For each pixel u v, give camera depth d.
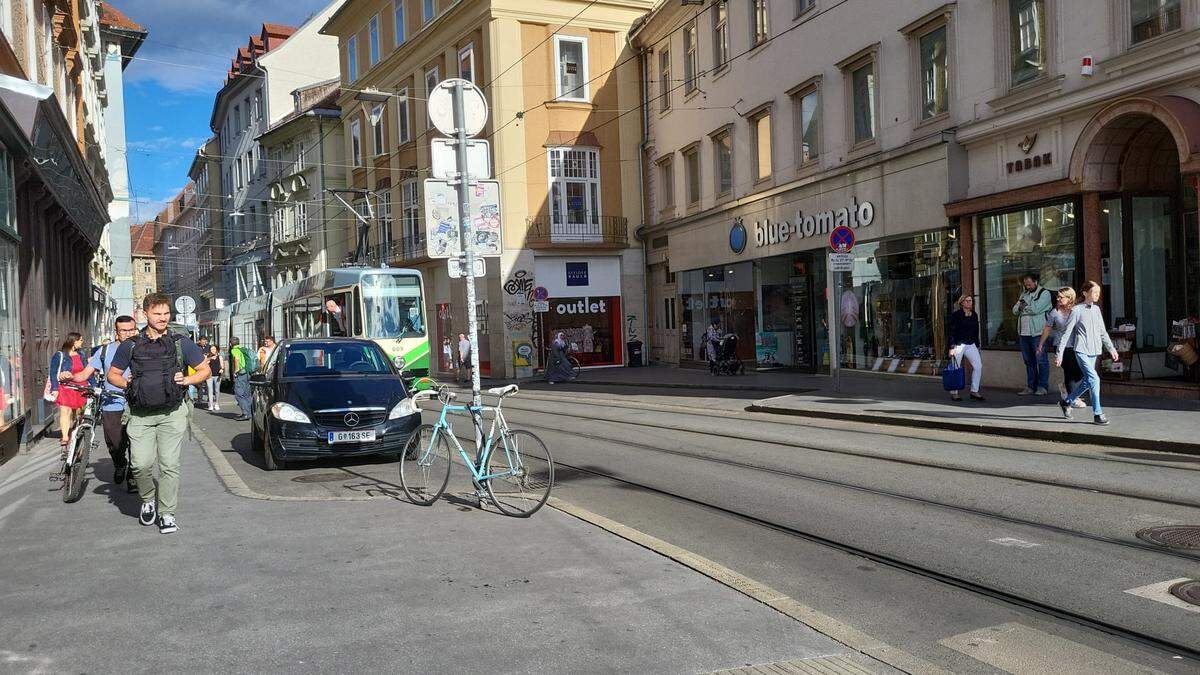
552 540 6.54
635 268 33.72
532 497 7.43
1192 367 12.91
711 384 21.53
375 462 11.48
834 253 17.09
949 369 13.96
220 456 11.97
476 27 32.81
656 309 33.34
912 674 4.04
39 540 6.74
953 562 5.93
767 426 13.43
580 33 33.06
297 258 50.09
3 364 12.40
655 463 10.42
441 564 5.89
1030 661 4.31
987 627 4.79
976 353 13.95
